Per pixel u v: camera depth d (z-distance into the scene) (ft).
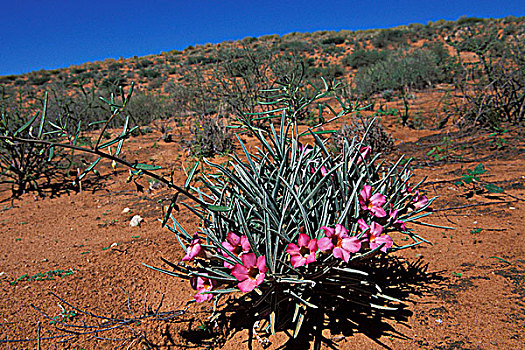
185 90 36.37
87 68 119.55
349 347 6.49
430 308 7.13
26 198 16.58
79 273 9.34
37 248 11.12
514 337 6.11
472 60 42.24
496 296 7.17
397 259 9.01
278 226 6.00
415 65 43.86
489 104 21.52
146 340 7.10
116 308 8.04
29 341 7.01
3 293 8.48
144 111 36.45
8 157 17.90
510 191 12.14
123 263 9.82
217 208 5.62
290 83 7.49
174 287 8.82
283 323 7.02
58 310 7.89
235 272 5.43
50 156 4.84
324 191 6.66
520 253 8.48
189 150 21.86
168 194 15.66
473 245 9.20
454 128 23.04
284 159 6.51
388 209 6.61
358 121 19.83
